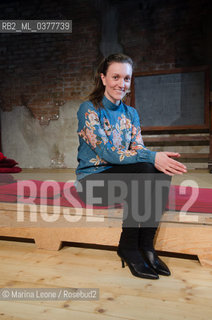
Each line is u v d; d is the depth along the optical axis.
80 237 1.45
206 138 4.88
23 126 5.88
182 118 4.93
